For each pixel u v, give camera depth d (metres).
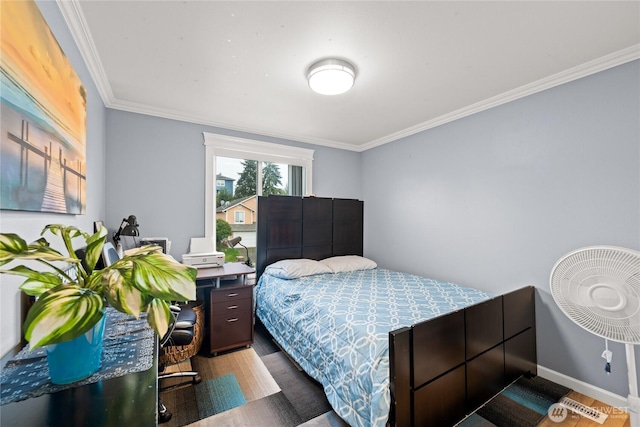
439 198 2.97
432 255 3.03
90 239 0.85
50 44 1.11
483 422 1.68
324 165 3.82
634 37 1.62
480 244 2.58
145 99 2.48
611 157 1.83
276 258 3.28
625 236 1.77
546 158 2.14
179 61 1.90
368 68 1.97
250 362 2.34
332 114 2.84
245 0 1.37
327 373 1.67
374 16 1.47
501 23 1.51
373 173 3.87
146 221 2.67
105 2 1.37
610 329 1.49
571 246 2.00
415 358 1.33
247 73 2.05
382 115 2.85
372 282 2.71
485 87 2.25
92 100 1.95
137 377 0.78
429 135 3.09
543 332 2.15
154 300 0.71
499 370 1.84
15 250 0.66
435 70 2.00
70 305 0.61
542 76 2.07
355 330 1.61
